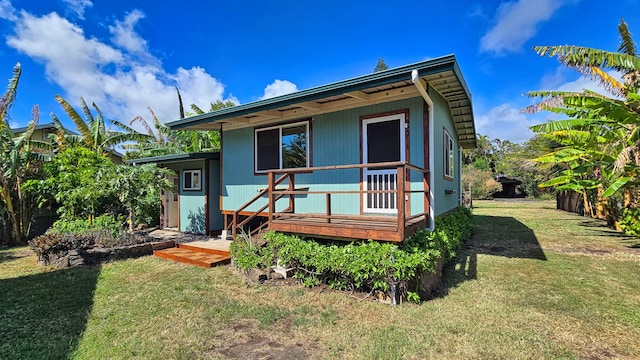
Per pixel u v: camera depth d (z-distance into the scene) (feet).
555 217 51.11
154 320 12.66
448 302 14.19
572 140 33.50
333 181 23.21
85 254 21.86
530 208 70.85
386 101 21.13
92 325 12.27
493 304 13.96
